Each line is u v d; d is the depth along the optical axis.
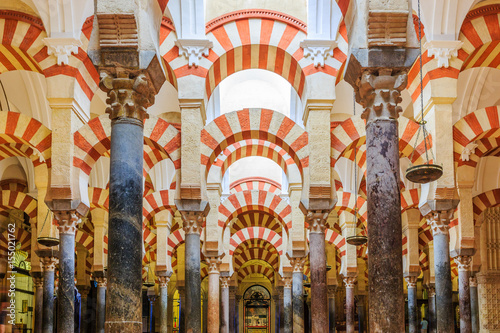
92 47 6.12
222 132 10.88
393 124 6.18
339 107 15.39
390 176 6.06
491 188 16.19
